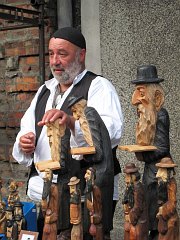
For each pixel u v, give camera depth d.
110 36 7.88
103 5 7.90
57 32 5.93
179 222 4.74
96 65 8.01
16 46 8.91
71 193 4.47
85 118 4.60
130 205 4.38
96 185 4.42
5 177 9.12
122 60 7.79
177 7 7.37
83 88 5.89
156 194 4.68
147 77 4.75
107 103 5.70
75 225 4.47
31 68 8.82
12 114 9.03
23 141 5.79
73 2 8.62
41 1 8.34
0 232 5.36
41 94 6.26
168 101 7.46
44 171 4.60
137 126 4.76
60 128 4.72
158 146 4.70
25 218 5.60
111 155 4.54
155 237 4.67
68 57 5.87
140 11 7.63
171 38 7.44
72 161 4.97
